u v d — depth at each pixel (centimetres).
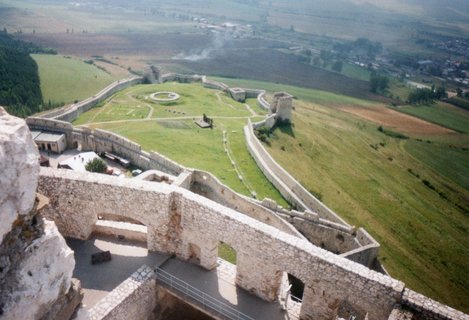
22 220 1193
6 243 1145
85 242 2559
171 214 2380
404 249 5969
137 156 5853
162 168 5284
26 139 1174
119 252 2503
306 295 2091
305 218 4481
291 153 7862
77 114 8331
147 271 2300
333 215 4719
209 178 4491
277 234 2088
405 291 1823
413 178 8962
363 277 1862
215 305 2192
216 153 6738
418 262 5744
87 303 2116
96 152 6556
